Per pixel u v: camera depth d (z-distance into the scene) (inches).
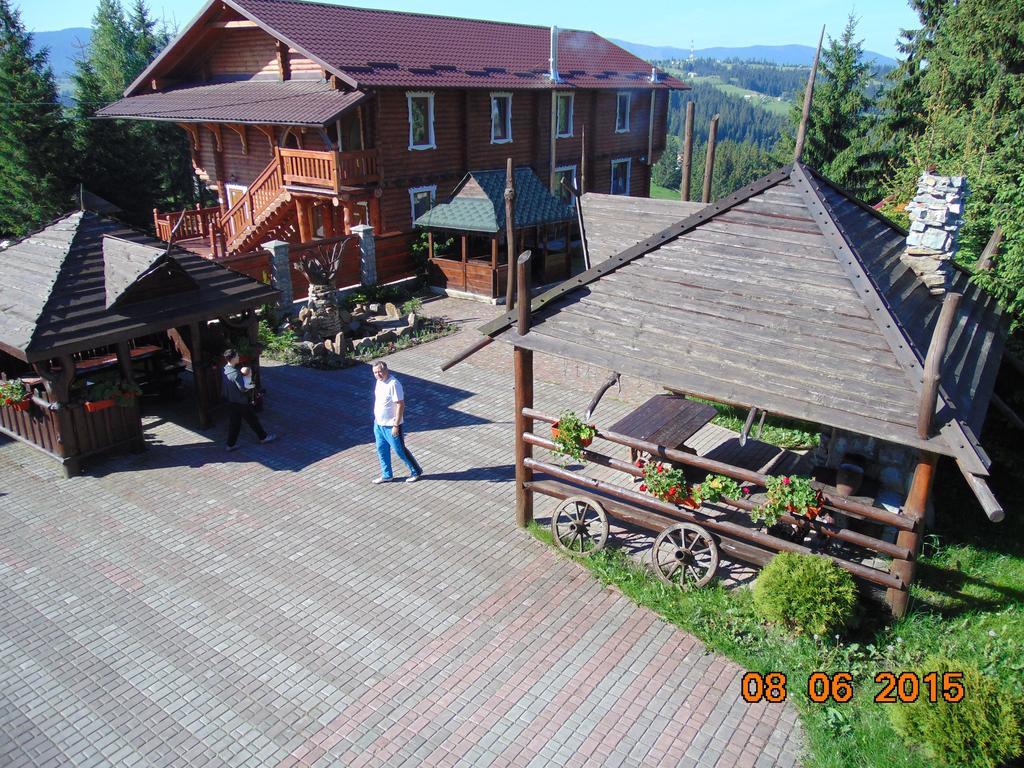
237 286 514.3
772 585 291.6
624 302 328.5
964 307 351.6
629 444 338.3
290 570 358.0
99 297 450.9
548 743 257.0
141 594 340.2
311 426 525.3
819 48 295.6
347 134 914.1
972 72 921.5
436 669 292.5
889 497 351.6
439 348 703.1
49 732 262.7
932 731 236.8
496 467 464.4
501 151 1074.7
